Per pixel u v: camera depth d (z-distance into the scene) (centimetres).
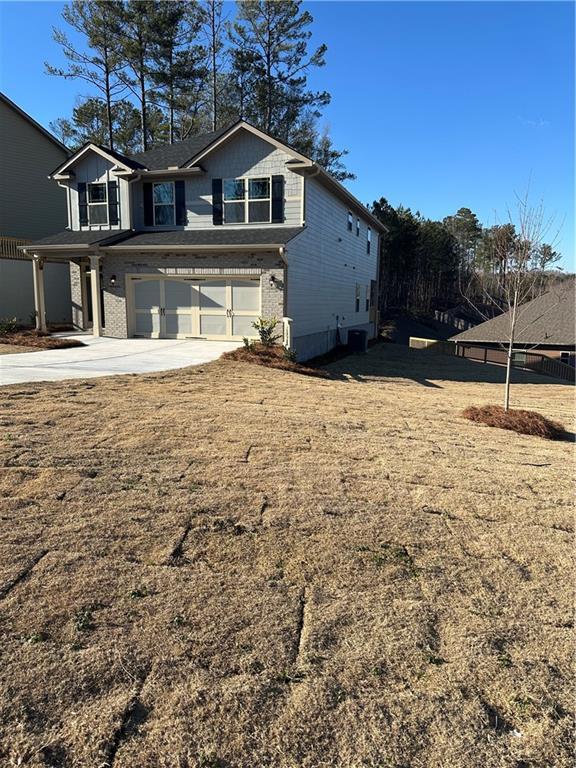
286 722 244
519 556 401
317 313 1802
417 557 392
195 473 516
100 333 1677
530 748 236
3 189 2195
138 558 369
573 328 2620
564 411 1164
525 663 288
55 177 1798
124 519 418
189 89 2992
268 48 3066
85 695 253
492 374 1909
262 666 277
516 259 1008
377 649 294
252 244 1429
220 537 401
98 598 324
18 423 621
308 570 367
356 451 626
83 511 426
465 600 343
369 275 2750
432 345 3050
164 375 995
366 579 360
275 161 1583
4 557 359
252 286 1518
